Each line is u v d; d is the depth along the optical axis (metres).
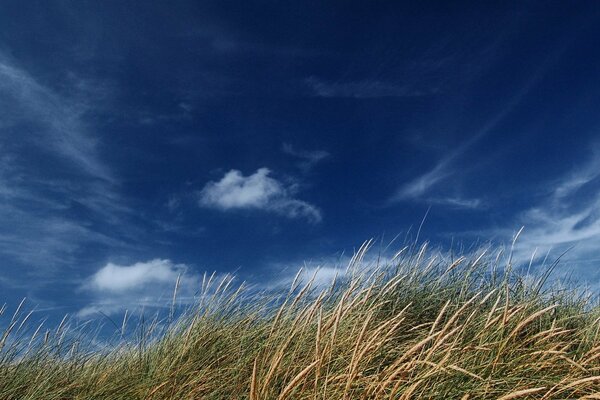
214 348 4.49
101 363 4.92
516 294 5.02
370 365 3.91
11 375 4.44
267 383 3.33
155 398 4.13
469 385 3.42
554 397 3.43
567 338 4.52
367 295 3.61
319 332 3.33
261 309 4.87
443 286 5.18
